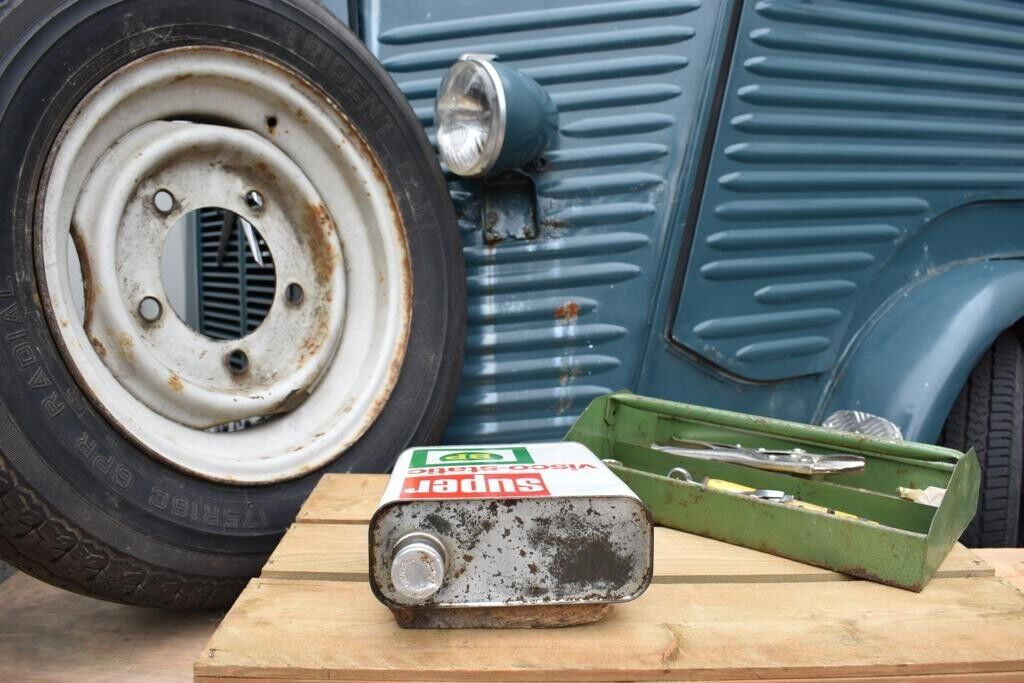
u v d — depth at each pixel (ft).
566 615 2.43
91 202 3.26
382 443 3.69
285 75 3.61
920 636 2.41
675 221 3.92
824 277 4.25
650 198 3.92
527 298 3.93
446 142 3.77
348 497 3.26
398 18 4.05
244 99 3.63
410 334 3.80
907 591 2.64
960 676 2.31
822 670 2.29
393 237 3.81
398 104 3.83
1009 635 2.42
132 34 3.26
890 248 4.42
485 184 3.93
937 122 4.48
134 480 3.12
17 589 3.60
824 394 4.32
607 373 3.95
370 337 3.84
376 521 2.33
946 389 3.95
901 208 4.41
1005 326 4.18
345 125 3.73
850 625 2.46
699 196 3.92
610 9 3.90
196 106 3.55
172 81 3.41
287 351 3.74
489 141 3.59
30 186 3.01
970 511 3.01
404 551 2.29
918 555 2.62
